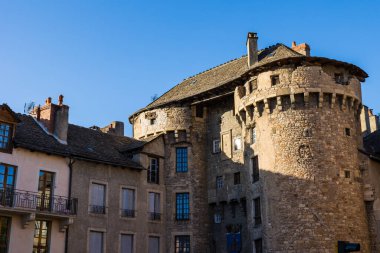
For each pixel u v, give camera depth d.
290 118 33.28
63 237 32.34
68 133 37.00
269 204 32.69
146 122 42.28
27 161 31.88
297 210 31.61
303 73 33.47
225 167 39.06
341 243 23.83
